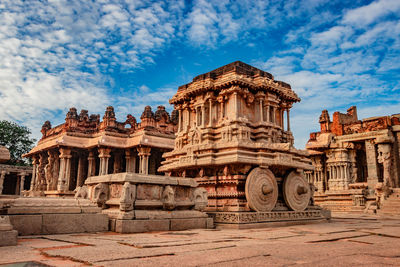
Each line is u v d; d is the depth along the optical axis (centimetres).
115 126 5044
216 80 2134
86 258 675
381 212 3056
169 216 1389
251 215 1636
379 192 3319
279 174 1984
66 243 927
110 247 834
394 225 1747
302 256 743
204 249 820
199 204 1559
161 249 809
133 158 5019
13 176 6544
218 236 1143
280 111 2277
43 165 5800
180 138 2303
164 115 5119
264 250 818
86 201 1308
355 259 714
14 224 1077
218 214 1672
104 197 1445
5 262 654
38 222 1122
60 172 4862
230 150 1819
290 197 1941
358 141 4034
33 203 1168
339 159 4062
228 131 1920
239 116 2023
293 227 1638
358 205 3456
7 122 7306
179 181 1508
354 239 1110
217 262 656
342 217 2581
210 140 2055
